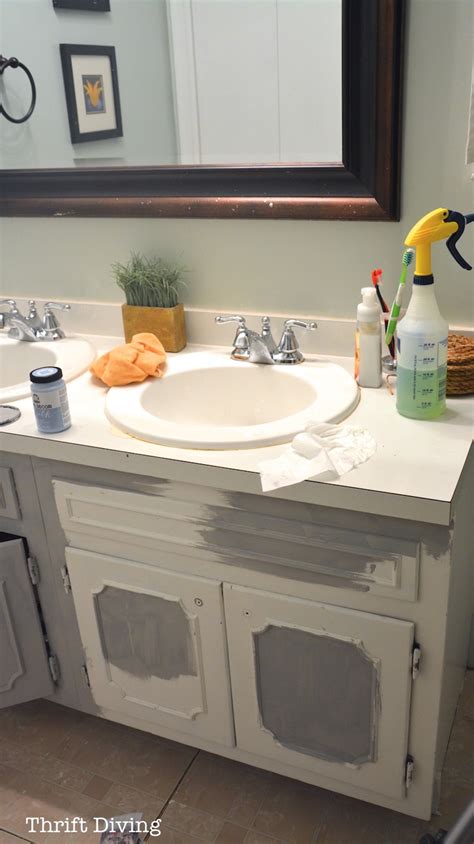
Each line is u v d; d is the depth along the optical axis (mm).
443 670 1358
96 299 1969
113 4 1623
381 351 1570
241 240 1739
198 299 1847
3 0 1725
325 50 1492
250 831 1604
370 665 1377
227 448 1369
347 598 1351
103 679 1694
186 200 1727
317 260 1688
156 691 1640
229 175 1669
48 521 1581
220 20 1551
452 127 1479
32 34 1729
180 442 1381
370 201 1570
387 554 1268
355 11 1427
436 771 1485
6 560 1626
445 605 1272
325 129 1553
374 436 1377
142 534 1478
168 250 1825
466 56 1418
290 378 1640
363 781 1499
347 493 1232
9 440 1493
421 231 1325
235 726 1593
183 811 1654
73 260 1942
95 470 1465
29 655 1731
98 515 1507
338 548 1306
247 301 1798
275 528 1346
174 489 1399
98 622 1623
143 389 1612
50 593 1670
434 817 1597
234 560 1418
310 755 1528
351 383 1568
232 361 1718
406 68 1465
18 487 1572
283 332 1691
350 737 1467
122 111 1712
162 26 1604
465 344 1554
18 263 2020
